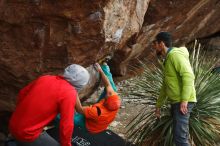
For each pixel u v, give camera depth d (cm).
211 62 667
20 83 505
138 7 527
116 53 755
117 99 475
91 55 486
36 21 457
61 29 461
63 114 383
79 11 445
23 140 391
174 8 704
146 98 593
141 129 579
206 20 897
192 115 555
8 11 449
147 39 748
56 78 399
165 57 489
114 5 459
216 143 566
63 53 479
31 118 386
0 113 554
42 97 386
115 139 550
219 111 562
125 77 832
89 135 538
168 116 552
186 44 1005
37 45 472
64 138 384
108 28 469
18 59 482
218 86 576
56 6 441
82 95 602
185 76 468
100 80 595
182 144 496
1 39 470
